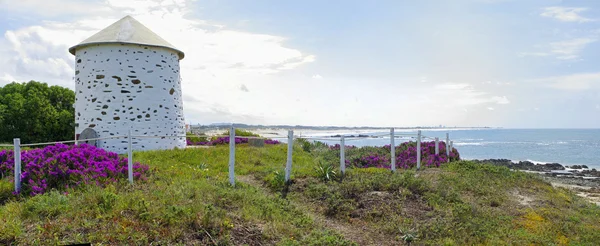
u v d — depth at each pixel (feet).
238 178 44.86
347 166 58.85
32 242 21.50
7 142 97.09
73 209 26.12
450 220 31.81
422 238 28.89
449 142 75.20
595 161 172.96
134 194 30.19
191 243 23.50
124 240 22.57
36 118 100.68
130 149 37.14
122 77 66.03
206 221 25.31
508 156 195.21
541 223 34.22
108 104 65.41
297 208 33.45
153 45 68.49
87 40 69.10
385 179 41.37
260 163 56.24
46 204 26.61
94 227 23.72
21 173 34.32
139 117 66.90
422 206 35.37
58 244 21.38
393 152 50.19
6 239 21.54
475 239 28.76
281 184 40.73
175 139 72.64
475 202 38.96
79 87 68.90
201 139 90.84
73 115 105.91
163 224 24.86
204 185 35.27
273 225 27.55
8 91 109.70
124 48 66.39
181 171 43.88
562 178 109.50
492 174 54.13
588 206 46.73
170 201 28.63
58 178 34.83
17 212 25.82
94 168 37.37
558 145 295.69
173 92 72.74
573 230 33.65
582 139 411.34
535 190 49.29
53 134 104.47
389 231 30.22
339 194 36.81
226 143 84.48
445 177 47.73
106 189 31.81
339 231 29.91
